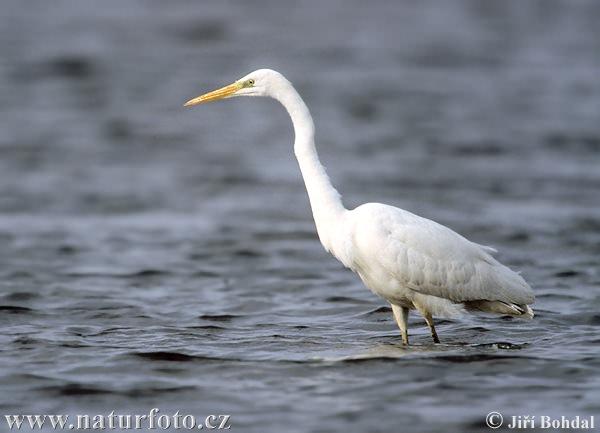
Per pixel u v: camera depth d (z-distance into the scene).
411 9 59.78
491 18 56.00
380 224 9.94
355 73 39.12
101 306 12.44
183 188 22.27
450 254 9.97
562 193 20.56
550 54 43.75
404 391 8.61
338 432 7.72
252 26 51.88
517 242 16.34
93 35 48.56
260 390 8.76
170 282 14.11
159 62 41.72
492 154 25.41
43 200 20.83
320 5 61.25
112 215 19.48
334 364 9.48
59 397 8.67
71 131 29.52
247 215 19.47
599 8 60.31
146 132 29.62
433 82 37.31
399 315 10.45
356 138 27.88
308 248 16.61
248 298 13.03
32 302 12.62
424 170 23.41
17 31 49.06
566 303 12.35
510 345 10.27
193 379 9.12
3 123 30.31
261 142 28.31
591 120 29.77
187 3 61.28
